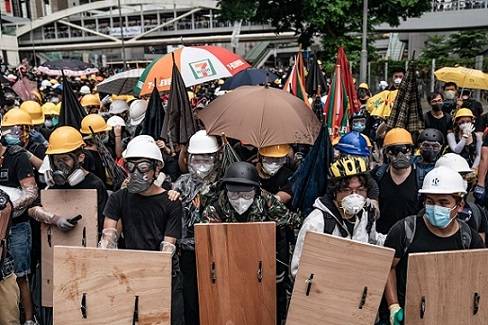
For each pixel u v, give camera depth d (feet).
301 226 11.16
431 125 21.90
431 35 115.75
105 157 15.75
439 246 9.23
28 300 13.16
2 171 12.62
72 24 222.69
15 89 38.81
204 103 35.14
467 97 30.81
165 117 16.81
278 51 177.68
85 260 9.25
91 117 17.10
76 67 61.11
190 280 11.45
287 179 14.15
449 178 8.82
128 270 9.25
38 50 222.07
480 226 11.41
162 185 12.92
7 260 11.20
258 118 15.34
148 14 217.77
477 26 114.01
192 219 11.66
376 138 23.48
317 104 21.72
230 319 10.23
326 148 12.69
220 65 21.16
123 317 9.28
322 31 60.95
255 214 11.00
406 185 13.48
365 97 35.19
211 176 13.16
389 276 9.52
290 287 11.05
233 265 10.16
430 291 8.60
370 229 10.85
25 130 16.94
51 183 12.95
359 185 10.28
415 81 18.47
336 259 9.19
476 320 8.83
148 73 21.40
